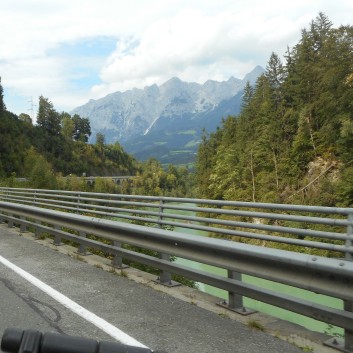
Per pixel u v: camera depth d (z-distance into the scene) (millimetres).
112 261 7992
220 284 5184
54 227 10523
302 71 82062
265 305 15594
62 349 1362
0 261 8430
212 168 115688
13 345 1371
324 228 26766
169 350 4105
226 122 120438
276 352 3971
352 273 3631
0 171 131625
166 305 5477
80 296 5957
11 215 15117
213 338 4355
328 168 63969
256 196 79188
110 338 4449
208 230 5586
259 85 105875
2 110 178625
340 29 68562
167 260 6363
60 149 197000
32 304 5625
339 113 65250
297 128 79688
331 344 4031
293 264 4160
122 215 7648
